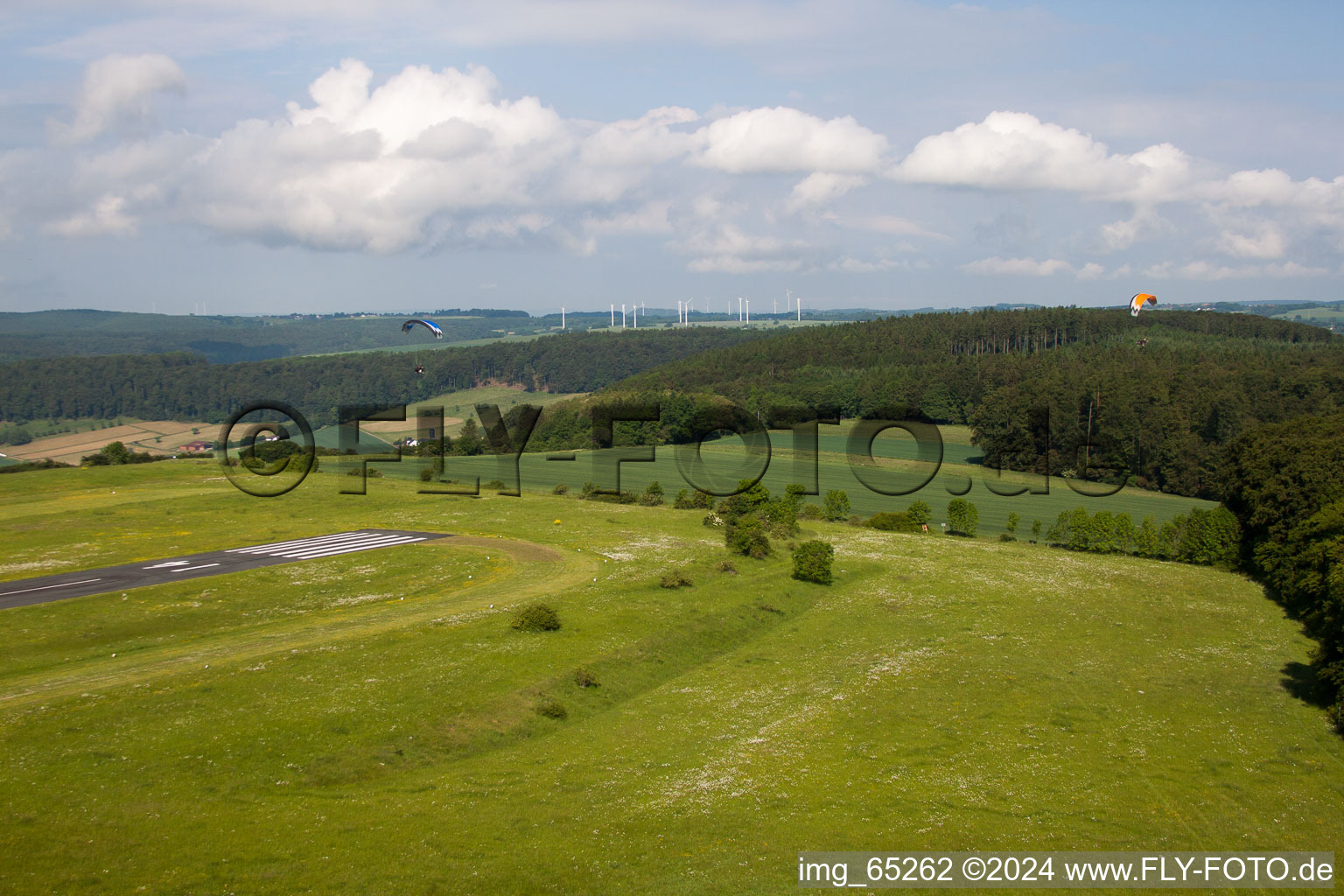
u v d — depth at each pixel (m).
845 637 62.88
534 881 30.91
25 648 53.75
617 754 42.34
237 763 38.75
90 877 30.00
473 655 53.03
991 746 43.09
